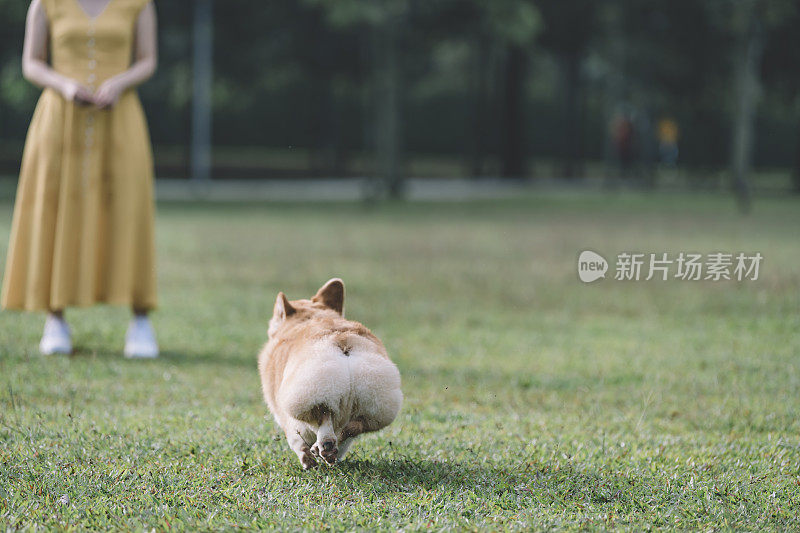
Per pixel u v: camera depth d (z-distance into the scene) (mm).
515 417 7875
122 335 11289
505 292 15531
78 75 9805
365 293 14969
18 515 5133
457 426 7516
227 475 5992
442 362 10336
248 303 13656
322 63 42938
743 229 25938
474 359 10539
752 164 65438
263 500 5492
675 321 13250
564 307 14352
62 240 9680
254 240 22016
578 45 46500
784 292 15359
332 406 5328
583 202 38125
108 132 9852
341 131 58719
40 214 9719
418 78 55375
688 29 45438
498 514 5328
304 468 5961
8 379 8672
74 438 6730
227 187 43188
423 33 39500
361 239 22812
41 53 9992
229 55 40719
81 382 8711
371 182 40500
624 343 11625
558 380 9492
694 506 5578
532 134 65312
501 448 6855
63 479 5801
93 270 9789
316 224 26578
